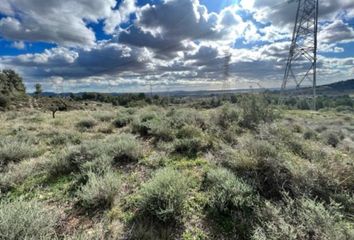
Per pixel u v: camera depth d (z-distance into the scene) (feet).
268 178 14.20
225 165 17.54
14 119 57.06
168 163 19.30
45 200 13.38
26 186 15.21
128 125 38.40
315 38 91.50
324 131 50.26
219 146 22.48
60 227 10.77
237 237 10.43
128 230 10.61
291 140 21.16
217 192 12.92
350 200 12.41
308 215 10.12
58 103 149.48
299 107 136.98
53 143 27.48
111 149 20.43
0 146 22.22
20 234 8.51
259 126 25.64
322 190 13.16
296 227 9.52
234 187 12.54
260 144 17.17
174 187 12.16
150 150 23.22
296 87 99.71
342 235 9.03
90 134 32.68
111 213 11.85
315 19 90.12
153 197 11.80
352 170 14.44
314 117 93.56
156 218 11.46
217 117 35.42
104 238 10.02
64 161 17.93
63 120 50.01
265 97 35.50
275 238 9.07
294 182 13.56
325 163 15.29
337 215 10.75
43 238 8.46
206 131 28.63
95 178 13.92
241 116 34.86
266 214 10.99
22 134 29.68
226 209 11.85
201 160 19.54
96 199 12.47
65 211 12.17
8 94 166.50
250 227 10.77
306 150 19.43
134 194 13.99
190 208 12.45
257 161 15.23
